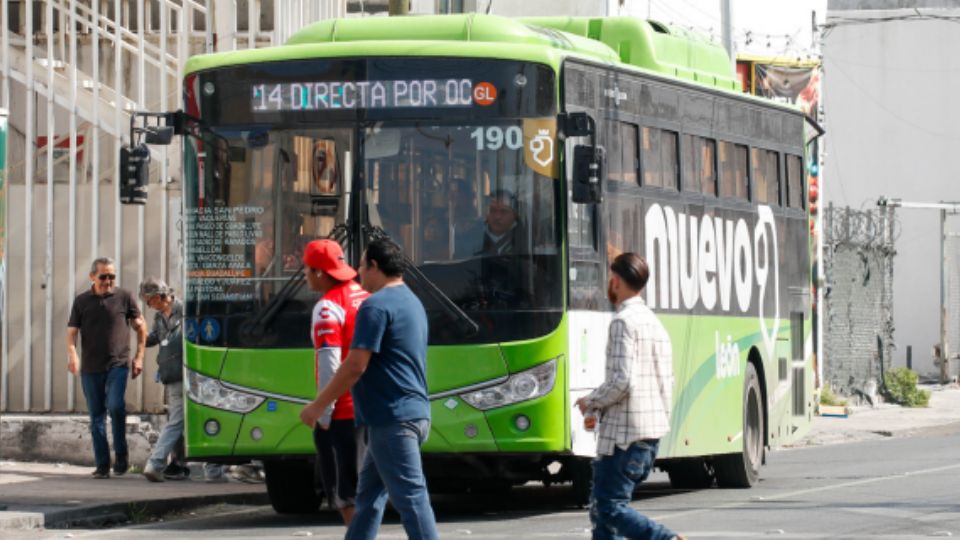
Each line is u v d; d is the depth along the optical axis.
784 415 26.16
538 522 19.12
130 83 28.39
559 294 18.83
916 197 69.25
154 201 25.94
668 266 21.59
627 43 22.59
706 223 22.89
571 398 18.95
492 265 18.81
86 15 28.53
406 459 13.52
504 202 18.89
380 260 13.79
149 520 20.89
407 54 19.14
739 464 24.02
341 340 14.97
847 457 30.62
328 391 13.50
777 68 47.69
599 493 13.81
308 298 19.05
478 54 19.05
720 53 25.59
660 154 21.59
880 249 49.94
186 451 19.36
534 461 19.67
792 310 26.55
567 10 42.34
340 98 19.22
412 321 13.65
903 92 69.38
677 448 21.59
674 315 21.67
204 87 19.56
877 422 41.59
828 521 18.55
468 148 18.97
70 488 22.52
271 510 21.98
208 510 22.05
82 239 26.27
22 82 26.94
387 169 19.06
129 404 26.06
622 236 20.41
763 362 24.97
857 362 48.34
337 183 19.14
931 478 24.66
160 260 25.89
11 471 24.64
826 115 69.75
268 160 19.33
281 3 26.94
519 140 18.92
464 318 18.72
